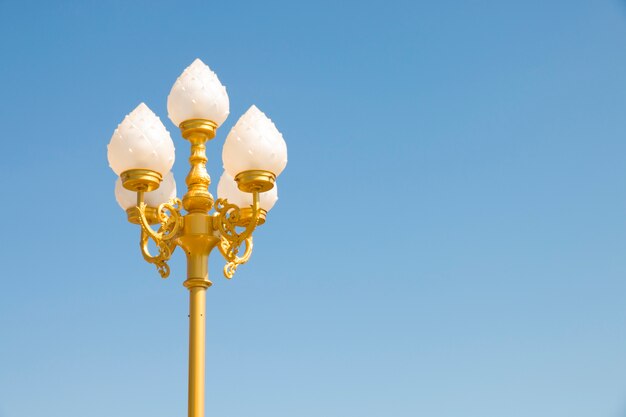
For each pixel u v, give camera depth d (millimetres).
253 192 5805
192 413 5562
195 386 5617
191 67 6145
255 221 5785
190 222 5879
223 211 5902
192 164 6055
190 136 6059
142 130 5676
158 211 5922
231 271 6047
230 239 5848
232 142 5730
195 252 5887
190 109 6023
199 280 5828
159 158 5715
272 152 5711
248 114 5801
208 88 6051
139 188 5789
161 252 5879
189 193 5961
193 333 5723
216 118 6098
